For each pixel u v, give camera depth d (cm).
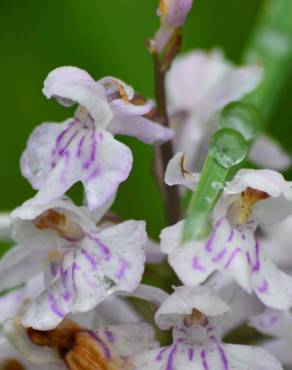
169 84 17
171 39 14
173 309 13
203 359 14
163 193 15
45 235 14
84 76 14
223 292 14
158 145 14
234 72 16
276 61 16
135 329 14
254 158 17
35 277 15
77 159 13
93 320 15
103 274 13
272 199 14
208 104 16
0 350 14
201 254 13
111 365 14
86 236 14
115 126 14
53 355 14
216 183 13
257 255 13
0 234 15
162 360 14
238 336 15
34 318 13
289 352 15
